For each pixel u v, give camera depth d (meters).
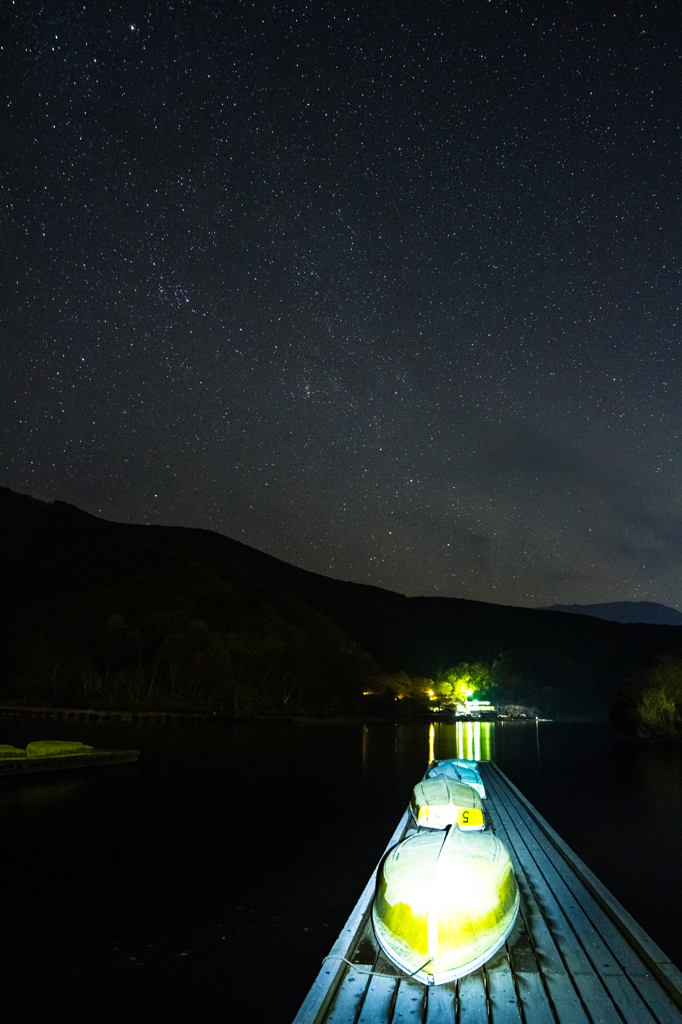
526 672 182.12
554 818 19.44
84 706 98.81
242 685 106.88
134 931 9.80
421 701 138.25
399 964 6.77
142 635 120.62
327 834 16.77
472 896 7.14
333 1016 5.86
